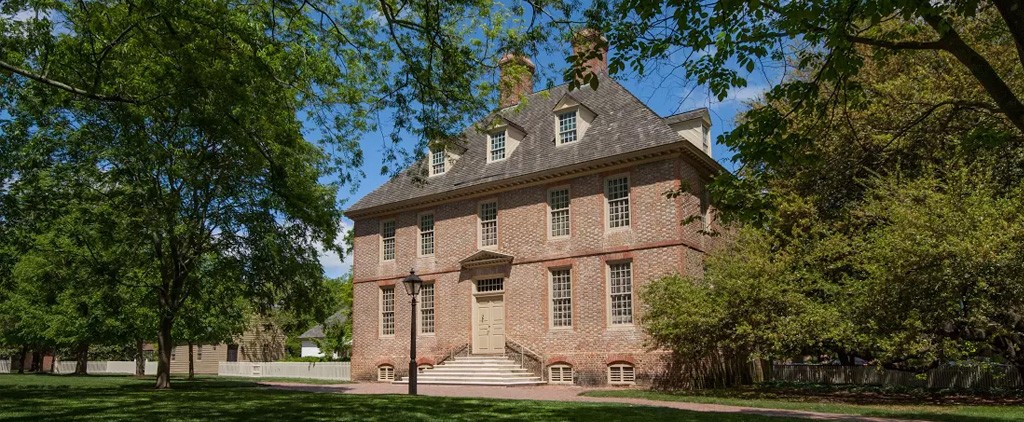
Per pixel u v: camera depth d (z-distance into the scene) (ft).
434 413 45.06
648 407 50.60
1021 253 52.44
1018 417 48.08
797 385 87.10
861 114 67.10
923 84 66.39
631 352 83.41
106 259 82.12
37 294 113.29
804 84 33.73
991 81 28.02
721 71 35.40
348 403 52.65
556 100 104.58
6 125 63.98
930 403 61.72
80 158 71.92
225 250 78.89
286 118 56.44
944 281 55.16
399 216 110.22
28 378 117.39
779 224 71.67
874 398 67.15
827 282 67.00
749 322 67.31
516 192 96.68
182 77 42.68
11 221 68.90
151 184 72.08
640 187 85.87
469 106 49.39
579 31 42.34
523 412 45.98
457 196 102.47
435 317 102.22
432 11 44.06
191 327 105.19
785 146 34.63
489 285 98.17
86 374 157.79
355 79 50.65
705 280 74.08
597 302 86.94
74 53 43.98
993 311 55.62
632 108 93.20
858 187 75.82
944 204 56.85
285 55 45.06
